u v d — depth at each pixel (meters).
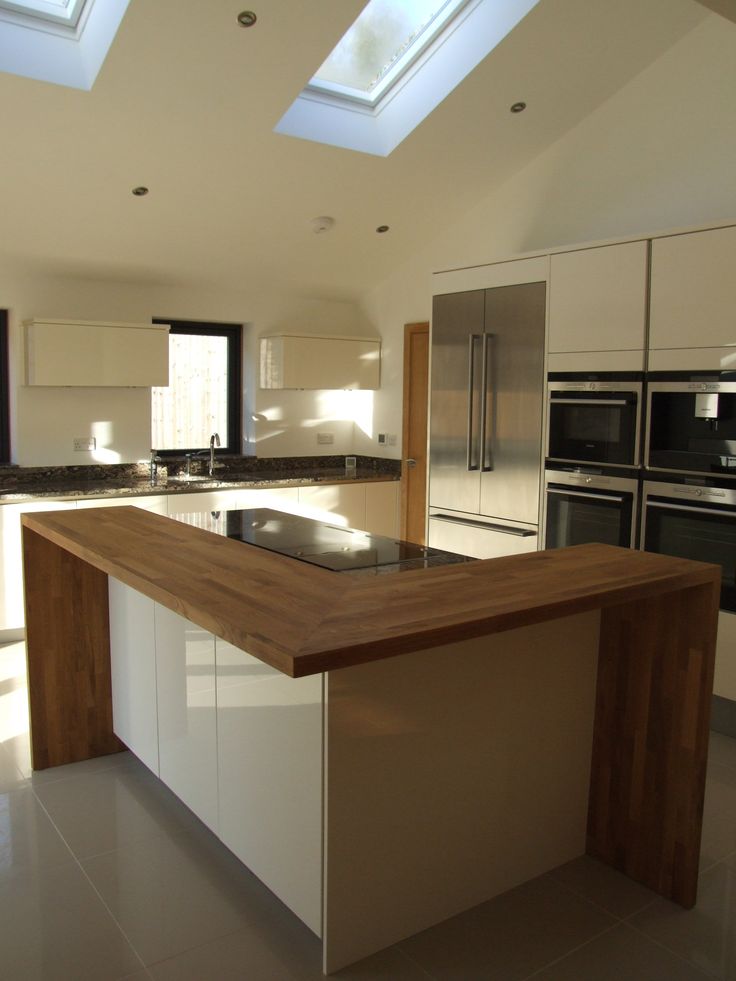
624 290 3.80
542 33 3.90
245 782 2.33
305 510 5.74
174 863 2.55
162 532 2.90
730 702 3.60
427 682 2.12
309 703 1.99
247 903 2.35
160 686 2.86
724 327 3.41
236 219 4.94
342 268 5.90
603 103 4.57
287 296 6.23
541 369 4.25
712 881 2.51
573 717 2.53
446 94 4.20
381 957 2.11
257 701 2.23
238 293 5.99
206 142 4.12
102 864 2.55
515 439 4.43
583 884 2.48
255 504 5.51
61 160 4.05
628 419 3.82
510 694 2.33
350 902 2.04
